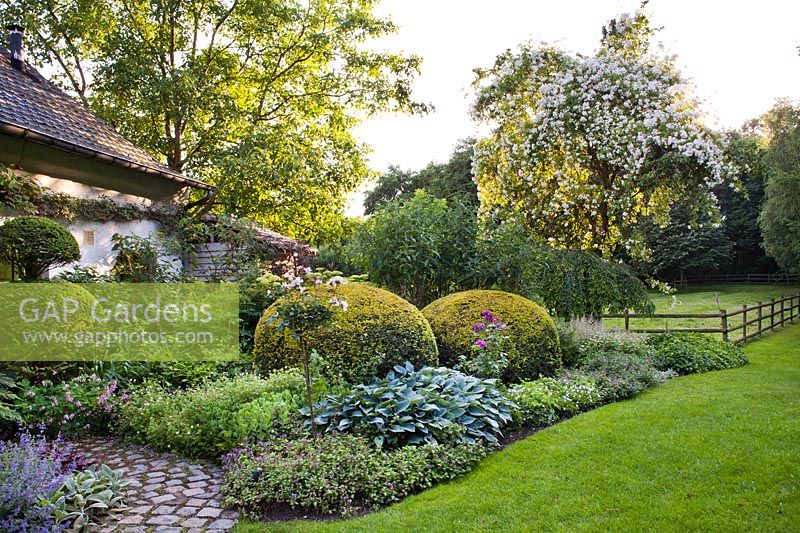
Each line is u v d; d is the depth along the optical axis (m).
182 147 13.99
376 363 5.22
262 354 5.62
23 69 9.73
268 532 3.00
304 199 13.38
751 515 3.11
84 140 8.53
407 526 3.06
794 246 21.31
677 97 9.45
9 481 2.88
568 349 7.33
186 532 3.02
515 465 3.99
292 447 3.92
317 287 4.55
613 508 3.24
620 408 5.52
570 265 9.57
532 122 9.79
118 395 5.12
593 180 9.97
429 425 4.24
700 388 6.44
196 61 12.95
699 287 30.95
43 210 7.68
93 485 3.44
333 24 14.57
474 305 6.52
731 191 30.66
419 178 32.53
